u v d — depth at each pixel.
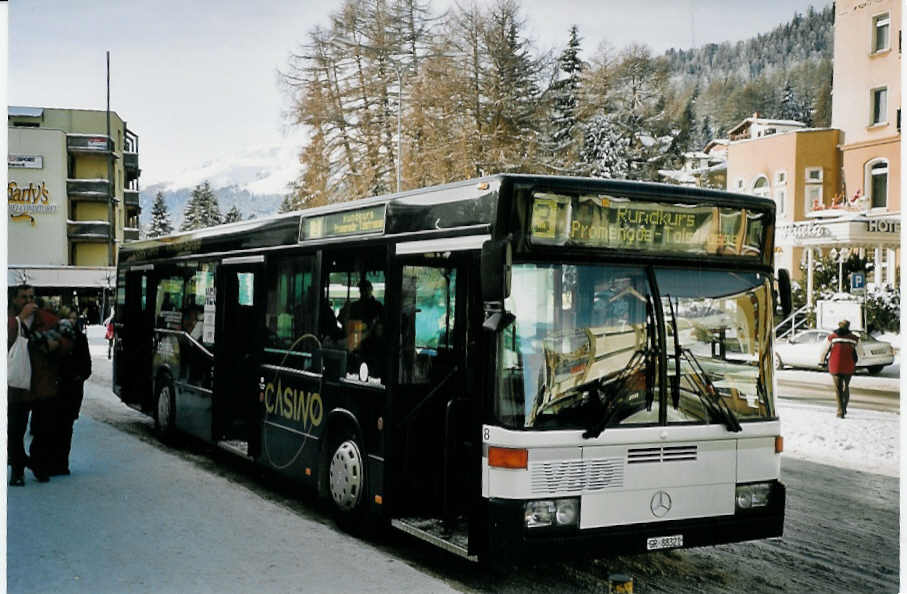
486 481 6.31
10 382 9.63
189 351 12.25
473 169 49.50
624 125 60.56
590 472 6.34
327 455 8.66
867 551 8.09
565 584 6.96
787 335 32.84
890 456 13.27
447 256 7.03
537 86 52.31
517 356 6.33
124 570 6.81
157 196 115.69
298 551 7.44
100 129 71.88
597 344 6.49
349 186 51.44
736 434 6.80
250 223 10.70
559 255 6.48
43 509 8.69
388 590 6.43
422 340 7.35
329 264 8.81
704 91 87.12
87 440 13.15
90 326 60.19
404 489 7.49
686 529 6.58
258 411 10.16
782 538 8.55
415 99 50.22
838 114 42.97
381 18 51.38
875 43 40.84
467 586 6.88
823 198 43.75
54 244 68.31
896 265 36.44
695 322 6.78
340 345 8.49
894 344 30.91
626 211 6.68
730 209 7.00
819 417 17.17
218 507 8.98
